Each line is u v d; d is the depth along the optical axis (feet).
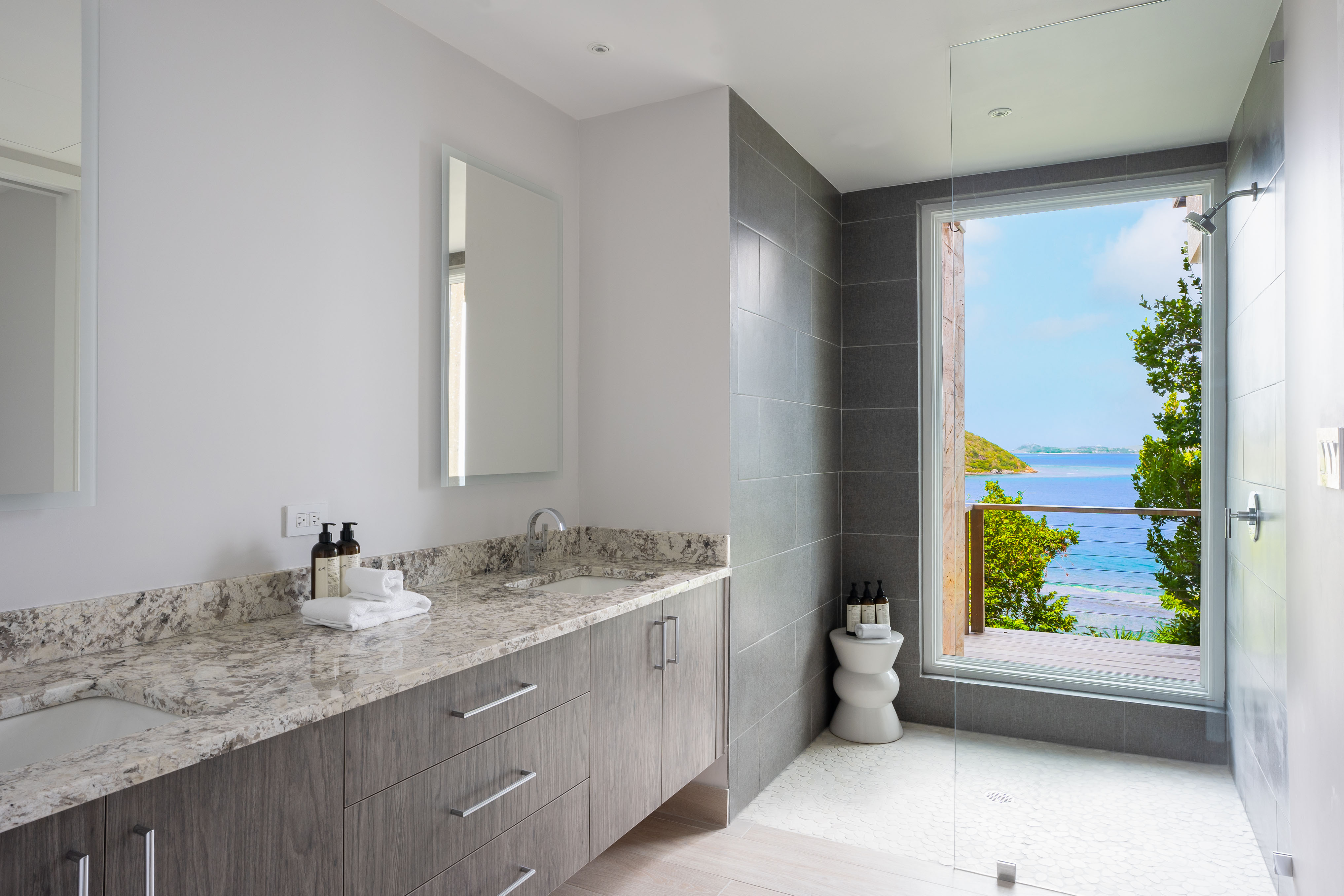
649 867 8.09
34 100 4.77
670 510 9.34
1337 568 5.09
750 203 9.59
